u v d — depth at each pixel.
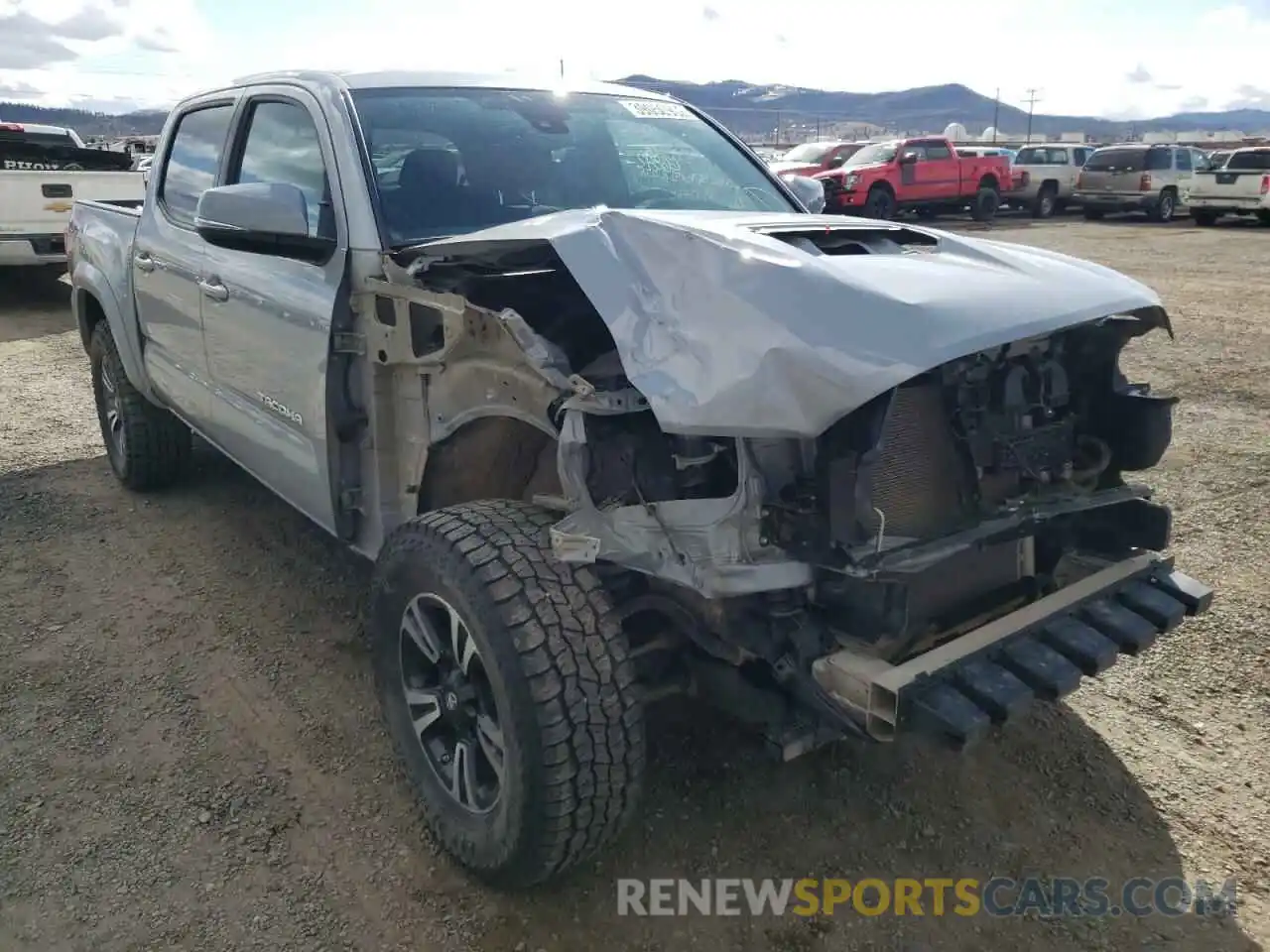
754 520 2.35
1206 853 2.87
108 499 5.42
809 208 4.20
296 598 4.31
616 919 2.62
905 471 2.52
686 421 2.25
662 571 2.37
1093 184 24.45
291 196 3.20
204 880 2.73
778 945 2.55
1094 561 2.96
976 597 2.75
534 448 3.09
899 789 3.13
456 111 3.74
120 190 11.37
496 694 2.43
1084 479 2.90
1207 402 7.21
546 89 4.09
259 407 3.79
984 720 2.32
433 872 2.77
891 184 21.55
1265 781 3.16
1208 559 4.63
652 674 2.71
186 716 3.46
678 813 3.01
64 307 11.35
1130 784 3.15
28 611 4.16
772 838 2.92
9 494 5.47
